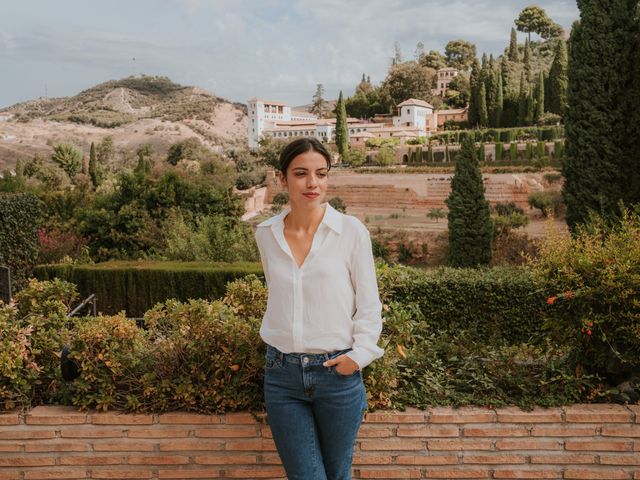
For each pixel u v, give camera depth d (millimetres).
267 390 2012
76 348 2676
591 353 2928
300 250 2014
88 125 156625
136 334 2928
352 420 1976
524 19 117125
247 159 55906
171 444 2574
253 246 13039
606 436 2584
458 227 20125
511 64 87250
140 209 16328
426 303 8516
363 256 1994
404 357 3025
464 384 2891
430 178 43156
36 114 181500
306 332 1938
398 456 2582
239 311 3311
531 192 38344
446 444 2586
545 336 3191
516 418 2602
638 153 14484
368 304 1995
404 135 71688
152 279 10570
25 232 11328
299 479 1939
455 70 105875
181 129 152750
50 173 56781
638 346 2734
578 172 15062
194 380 2682
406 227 35344
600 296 2785
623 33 14438
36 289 3314
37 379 2785
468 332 4402
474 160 20000
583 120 14906
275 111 115062
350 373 1924
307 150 1992
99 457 2568
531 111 67375
